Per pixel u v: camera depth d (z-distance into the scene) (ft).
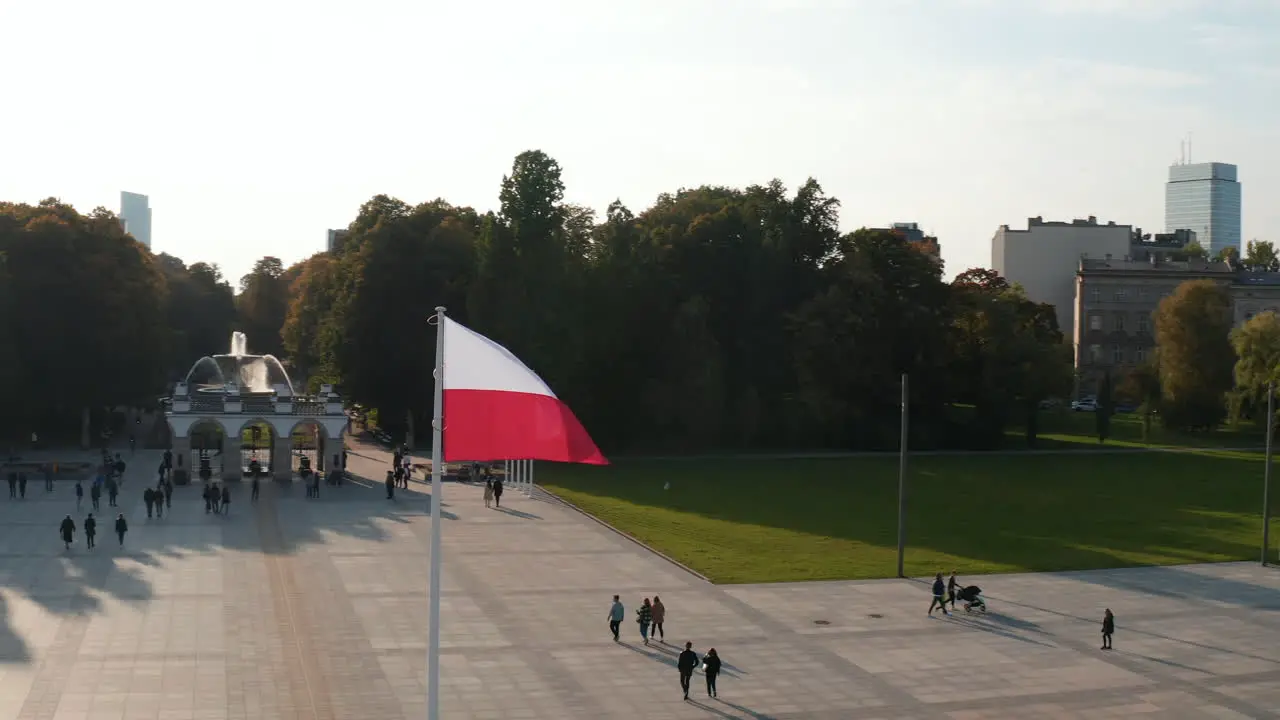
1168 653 153.48
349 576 188.96
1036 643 157.28
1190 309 498.69
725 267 441.27
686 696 130.93
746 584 191.11
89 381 374.43
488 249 386.52
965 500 303.27
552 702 128.26
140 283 401.08
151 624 155.63
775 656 148.25
